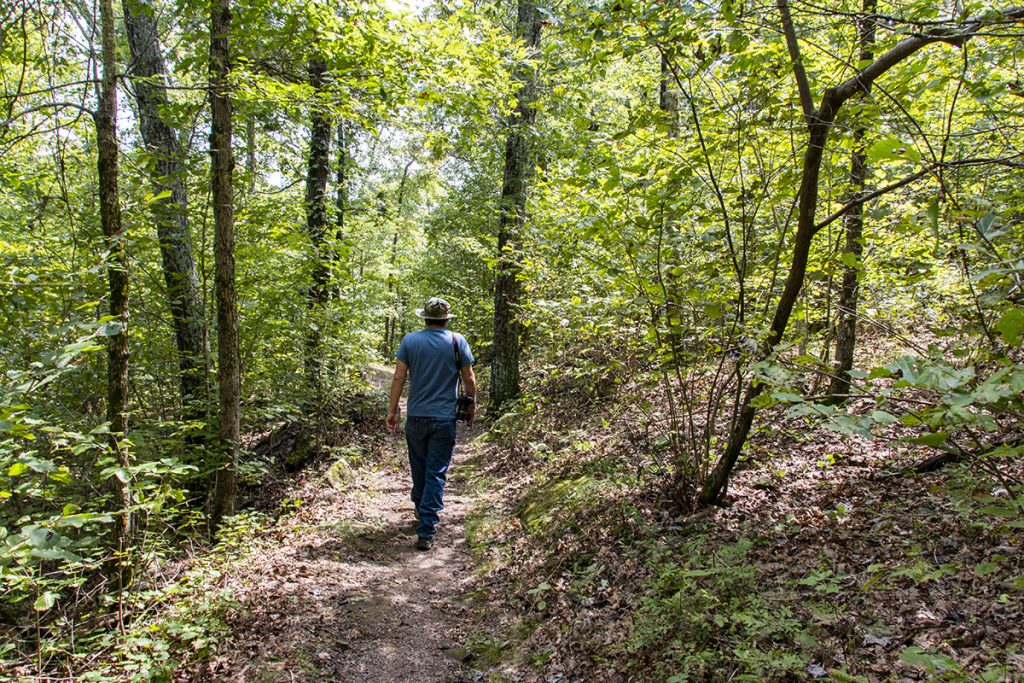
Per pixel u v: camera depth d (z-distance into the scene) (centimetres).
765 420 608
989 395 158
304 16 544
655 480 524
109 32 419
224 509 579
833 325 637
